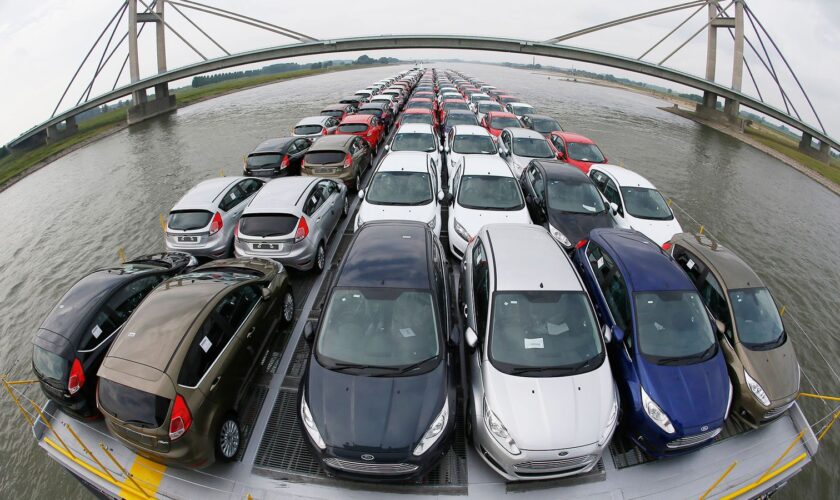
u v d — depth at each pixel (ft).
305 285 27.17
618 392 16.99
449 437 15.01
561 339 16.75
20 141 111.96
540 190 31.68
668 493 15.58
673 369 16.75
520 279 18.34
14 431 23.89
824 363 27.22
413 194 29.30
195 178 56.90
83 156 77.15
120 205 48.49
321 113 71.61
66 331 17.43
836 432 23.08
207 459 14.97
